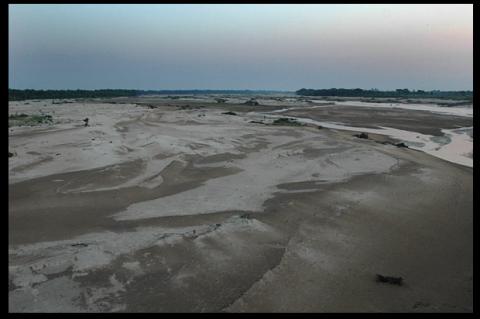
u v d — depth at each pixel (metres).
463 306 9.57
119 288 9.59
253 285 9.81
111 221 13.83
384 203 16.55
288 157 24.55
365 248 12.41
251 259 11.08
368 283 10.38
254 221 13.55
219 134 33.09
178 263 10.71
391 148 29.25
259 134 33.91
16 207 14.84
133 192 17.02
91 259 10.79
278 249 11.77
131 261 10.75
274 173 20.70
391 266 11.41
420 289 10.27
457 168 23.83
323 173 20.92
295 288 9.89
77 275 10.09
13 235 12.49
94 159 21.72
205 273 10.28
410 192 18.28
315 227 13.66
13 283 9.71
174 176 19.61
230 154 25.05
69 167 20.12
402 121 51.31
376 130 42.81
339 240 12.81
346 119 54.25
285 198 16.53
